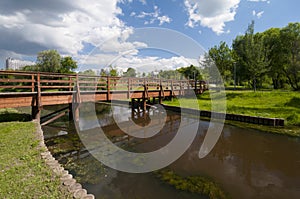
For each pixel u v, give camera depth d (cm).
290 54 1861
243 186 329
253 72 1452
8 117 688
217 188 322
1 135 437
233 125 802
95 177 349
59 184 245
